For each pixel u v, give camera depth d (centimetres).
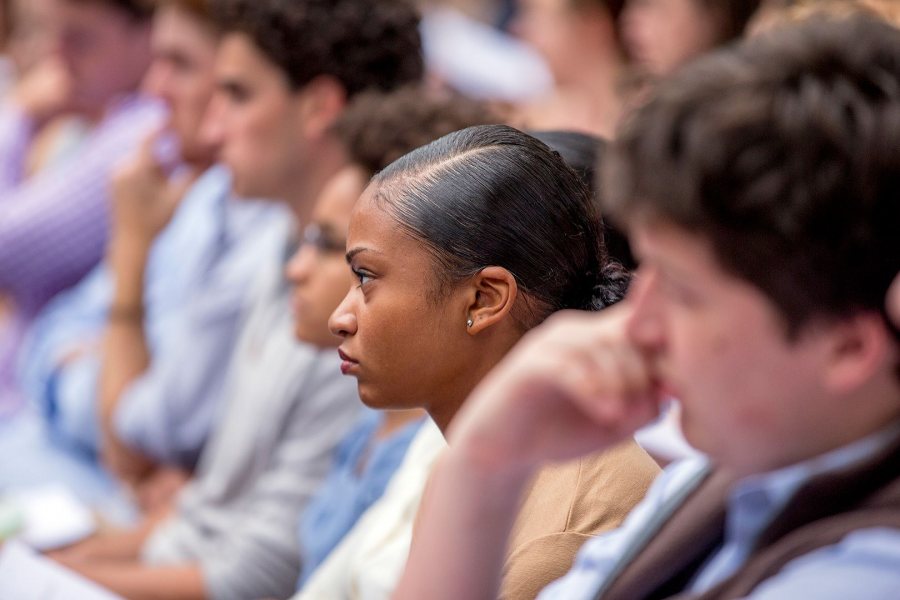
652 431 364
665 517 206
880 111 155
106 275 709
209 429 577
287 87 523
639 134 163
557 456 182
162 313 640
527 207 262
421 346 263
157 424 579
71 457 653
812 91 155
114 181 635
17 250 748
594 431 179
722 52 167
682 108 160
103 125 798
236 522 499
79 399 645
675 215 159
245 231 607
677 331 165
